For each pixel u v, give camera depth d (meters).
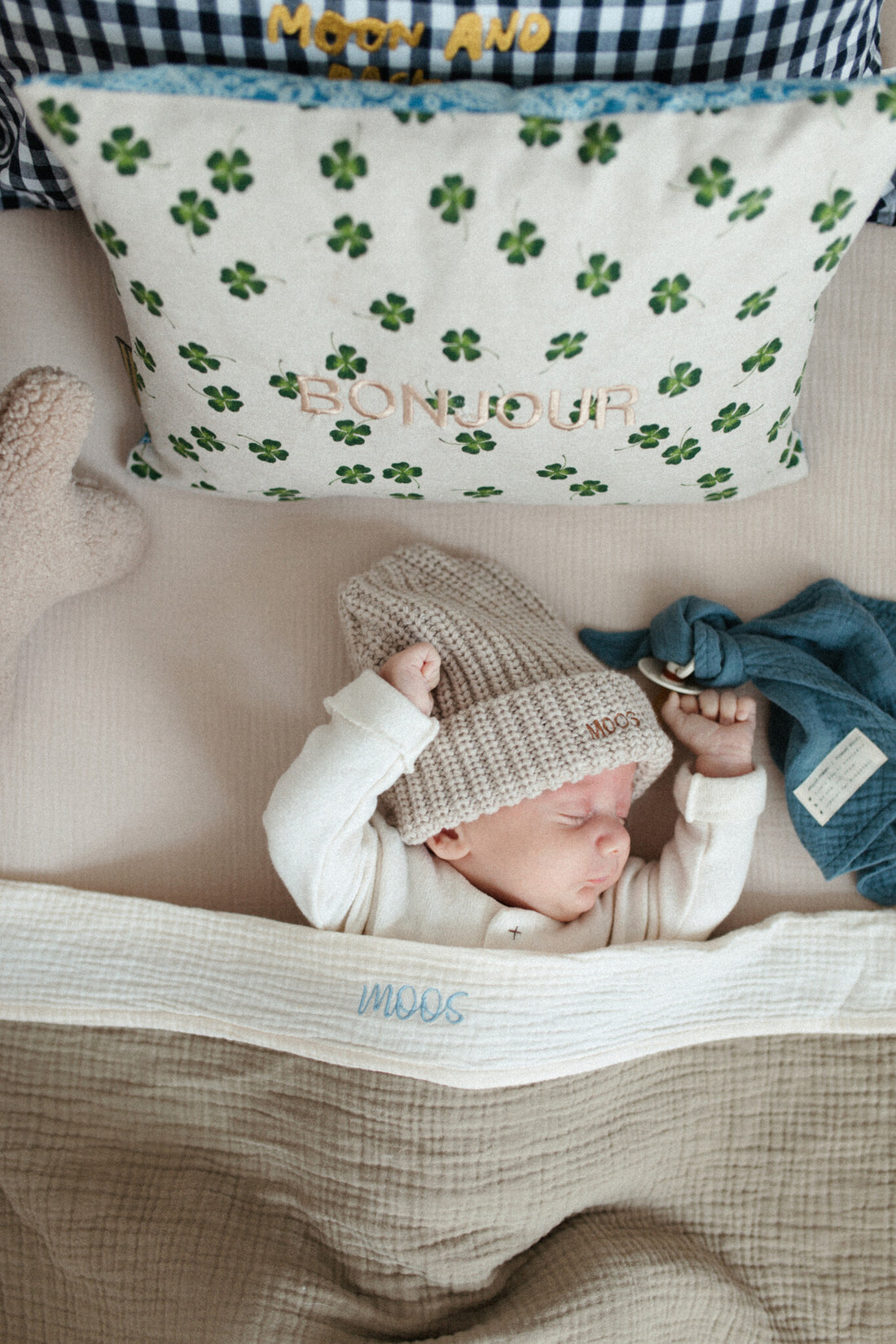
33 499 0.95
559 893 1.00
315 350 0.85
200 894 1.10
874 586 1.14
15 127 0.95
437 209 0.75
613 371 0.87
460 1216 0.94
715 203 0.75
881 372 1.14
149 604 1.13
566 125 0.72
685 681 1.09
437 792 0.98
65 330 1.10
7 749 1.10
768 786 1.11
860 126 0.73
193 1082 1.01
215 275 0.80
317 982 0.99
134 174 0.73
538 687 1.00
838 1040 1.04
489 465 0.99
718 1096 1.03
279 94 0.72
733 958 1.04
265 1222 0.98
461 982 0.96
